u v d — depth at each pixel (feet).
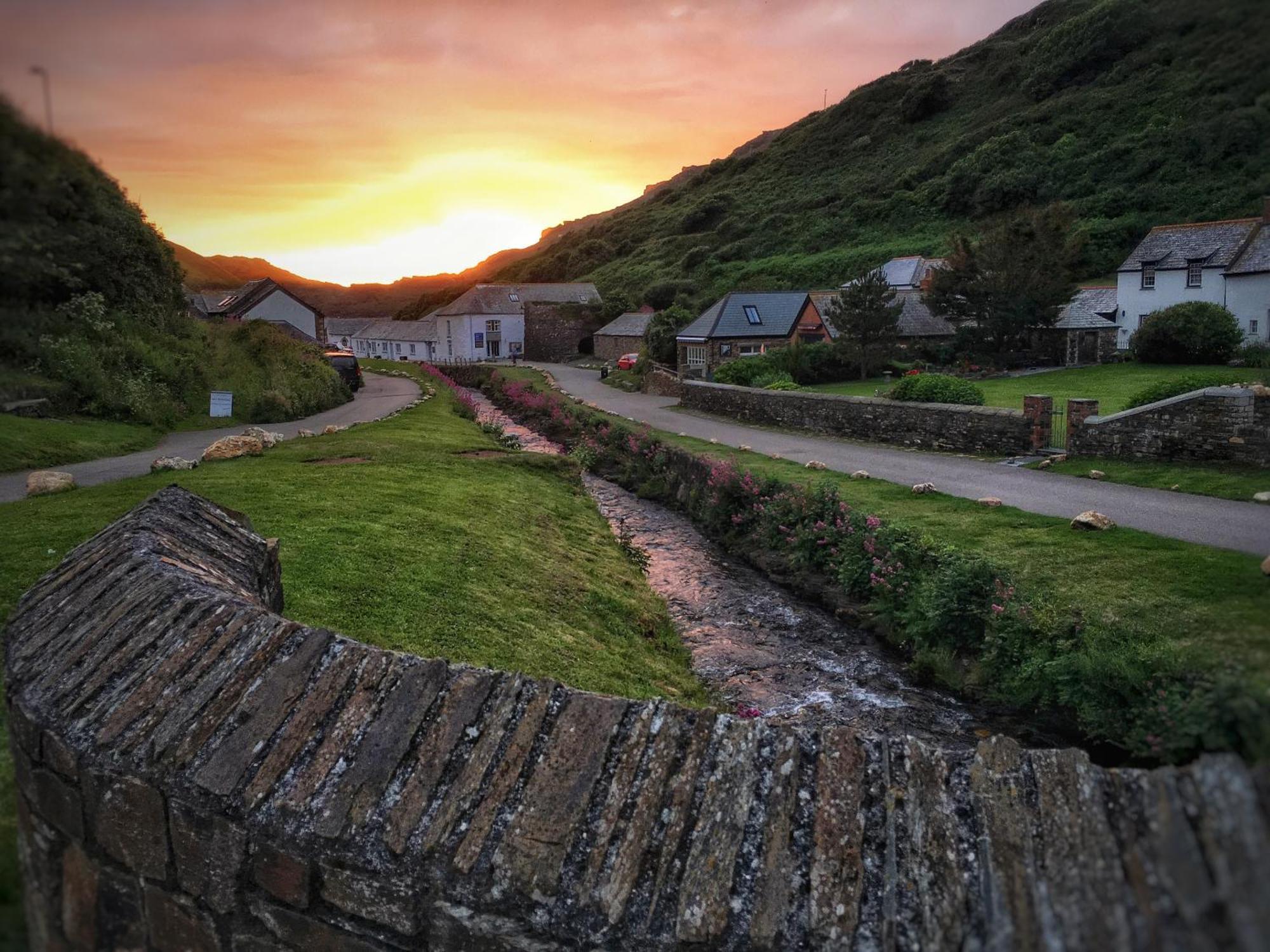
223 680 10.65
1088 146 172.55
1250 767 5.39
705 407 112.78
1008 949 6.06
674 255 329.52
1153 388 52.90
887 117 324.60
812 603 41.16
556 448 96.53
